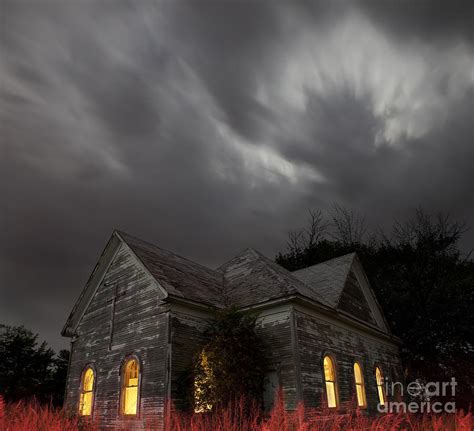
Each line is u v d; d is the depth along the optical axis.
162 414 10.42
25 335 26.94
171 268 14.39
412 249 29.38
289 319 12.18
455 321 24.14
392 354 20.09
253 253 17.53
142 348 11.98
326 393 12.28
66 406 13.55
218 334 11.34
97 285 15.49
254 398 10.49
